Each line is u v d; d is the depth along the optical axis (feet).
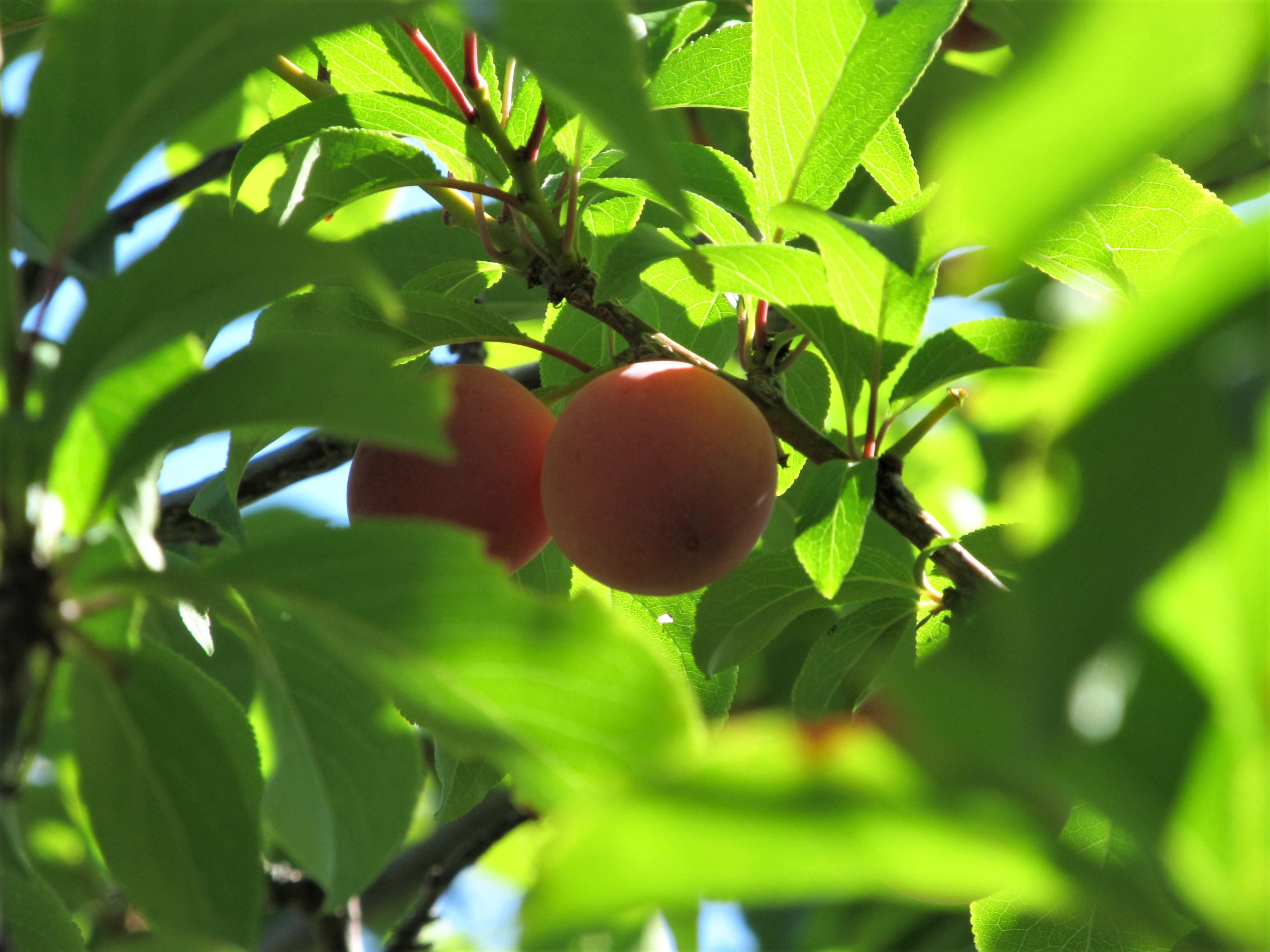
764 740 1.06
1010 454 1.62
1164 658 1.18
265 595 1.60
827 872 1.10
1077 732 1.05
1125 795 1.13
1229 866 1.20
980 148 0.66
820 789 1.04
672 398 1.84
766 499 1.86
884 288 1.83
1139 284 1.90
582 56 1.54
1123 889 1.12
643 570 1.84
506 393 1.90
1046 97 0.66
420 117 1.89
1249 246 0.93
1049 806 1.24
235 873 1.71
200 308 1.58
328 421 1.58
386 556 1.59
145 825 1.71
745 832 1.05
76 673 1.70
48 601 1.61
